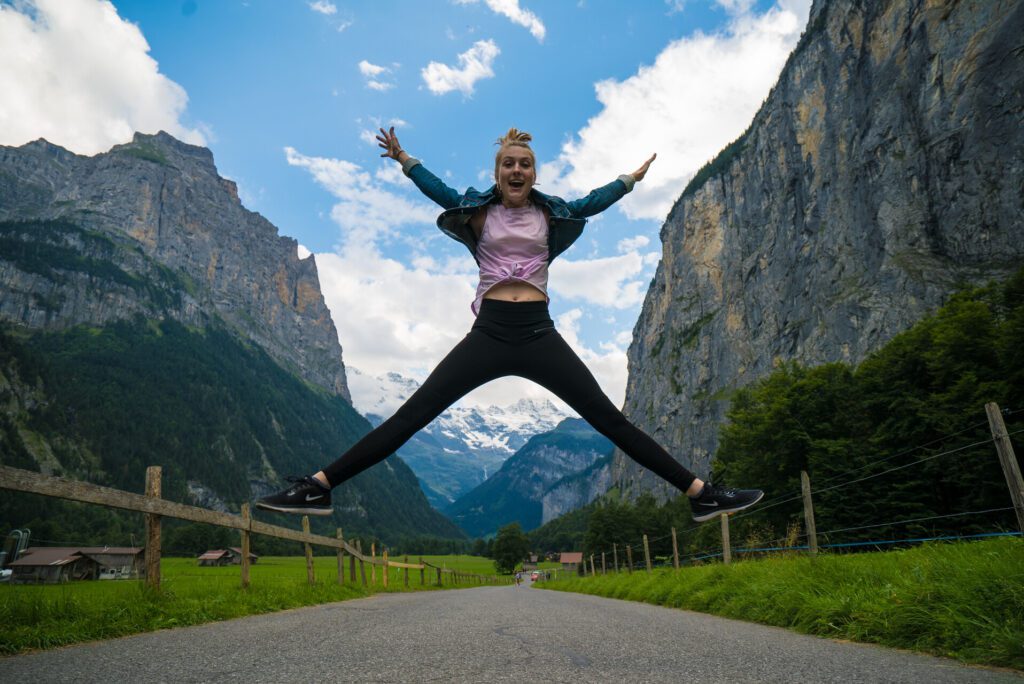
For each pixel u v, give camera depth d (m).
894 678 2.62
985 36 77.19
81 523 84.00
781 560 9.15
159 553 5.98
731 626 5.41
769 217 122.69
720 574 9.08
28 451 150.88
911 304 78.00
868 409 31.12
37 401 170.62
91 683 2.52
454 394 2.80
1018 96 73.06
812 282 101.56
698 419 131.12
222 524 7.39
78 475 157.12
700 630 4.94
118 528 92.81
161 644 3.79
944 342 28.31
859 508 27.73
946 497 26.56
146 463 178.62
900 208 85.62
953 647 3.34
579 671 2.84
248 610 6.53
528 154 3.04
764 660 3.18
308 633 4.45
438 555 186.75
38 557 49.44
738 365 123.75
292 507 2.62
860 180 93.81
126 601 5.10
